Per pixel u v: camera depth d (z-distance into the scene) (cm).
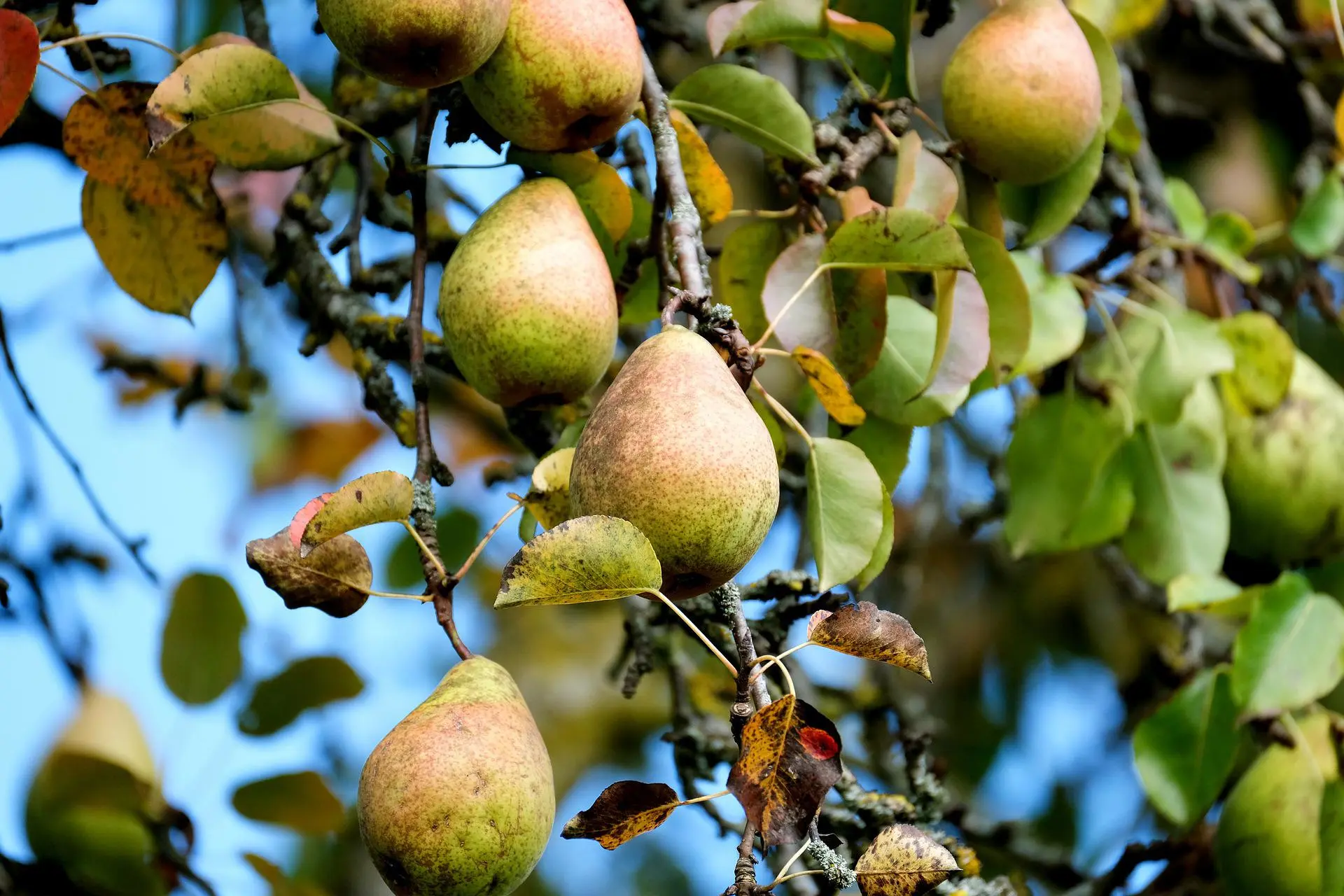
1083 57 151
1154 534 168
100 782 158
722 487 127
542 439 159
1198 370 166
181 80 142
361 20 135
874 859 126
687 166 147
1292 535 174
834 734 125
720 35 151
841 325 145
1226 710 164
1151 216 179
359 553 133
